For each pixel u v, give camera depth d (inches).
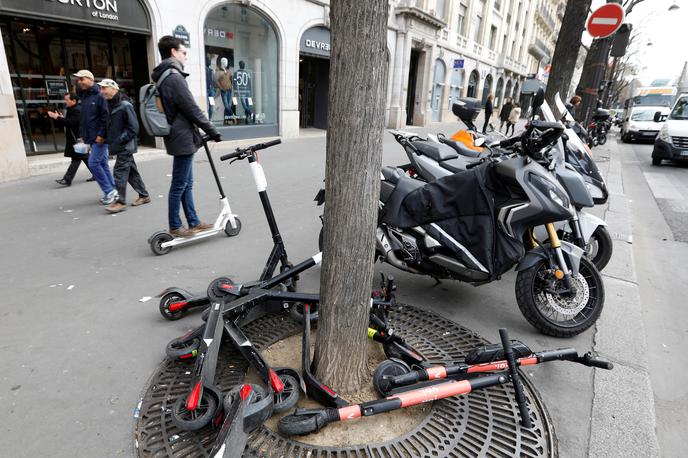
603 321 128.2
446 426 85.6
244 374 97.9
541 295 124.3
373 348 109.7
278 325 118.8
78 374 99.6
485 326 127.1
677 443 88.4
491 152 133.4
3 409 88.3
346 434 82.7
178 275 153.7
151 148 404.2
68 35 356.2
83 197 251.0
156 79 164.6
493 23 1200.2
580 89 447.5
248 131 504.1
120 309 129.1
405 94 775.7
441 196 124.2
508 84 1521.9
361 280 84.6
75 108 258.2
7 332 115.5
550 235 118.9
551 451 81.0
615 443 84.1
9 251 170.6
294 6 516.1
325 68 661.9
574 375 104.3
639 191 343.9
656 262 192.4
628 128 768.9
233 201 252.5
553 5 2074.3
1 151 280.2
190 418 79.4
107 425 84.8
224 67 469.7
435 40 841.5
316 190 284.0
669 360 118.0
